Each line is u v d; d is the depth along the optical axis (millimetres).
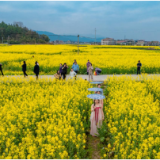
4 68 22578
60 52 42812
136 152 4887
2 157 4668
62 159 4633
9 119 6754
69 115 6938
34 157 4516
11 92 10633
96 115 6855
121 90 11148
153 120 6965
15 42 133625
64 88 11297
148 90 12406
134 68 20969
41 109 8203
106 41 170000
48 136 5301
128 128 5977
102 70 20156
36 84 12797
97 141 6637
